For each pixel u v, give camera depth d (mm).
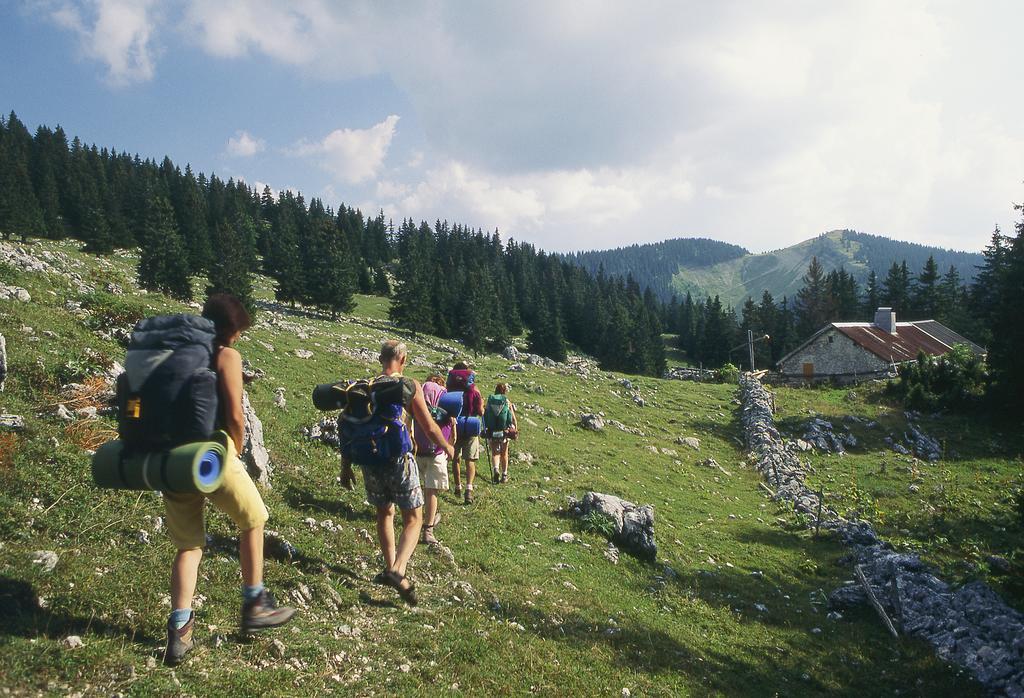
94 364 11375
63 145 153000
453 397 9234
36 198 98562
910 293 120500
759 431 34250
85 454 7336
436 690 5203
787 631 11859
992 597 13773
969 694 10398
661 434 32094
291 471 10664
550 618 8203
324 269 72625
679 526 17688
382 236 181500
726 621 11344
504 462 15758
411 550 5871
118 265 78188
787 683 9477
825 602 14336
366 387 5691
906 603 13328
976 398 40688
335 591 6312
